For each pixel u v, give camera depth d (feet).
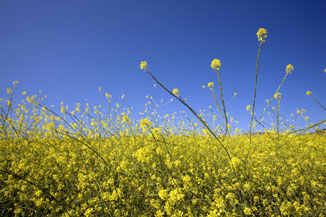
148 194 8.52
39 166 11.37
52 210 8.34
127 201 7.87
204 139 15.11
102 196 7.92
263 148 14.79
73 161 11.43
